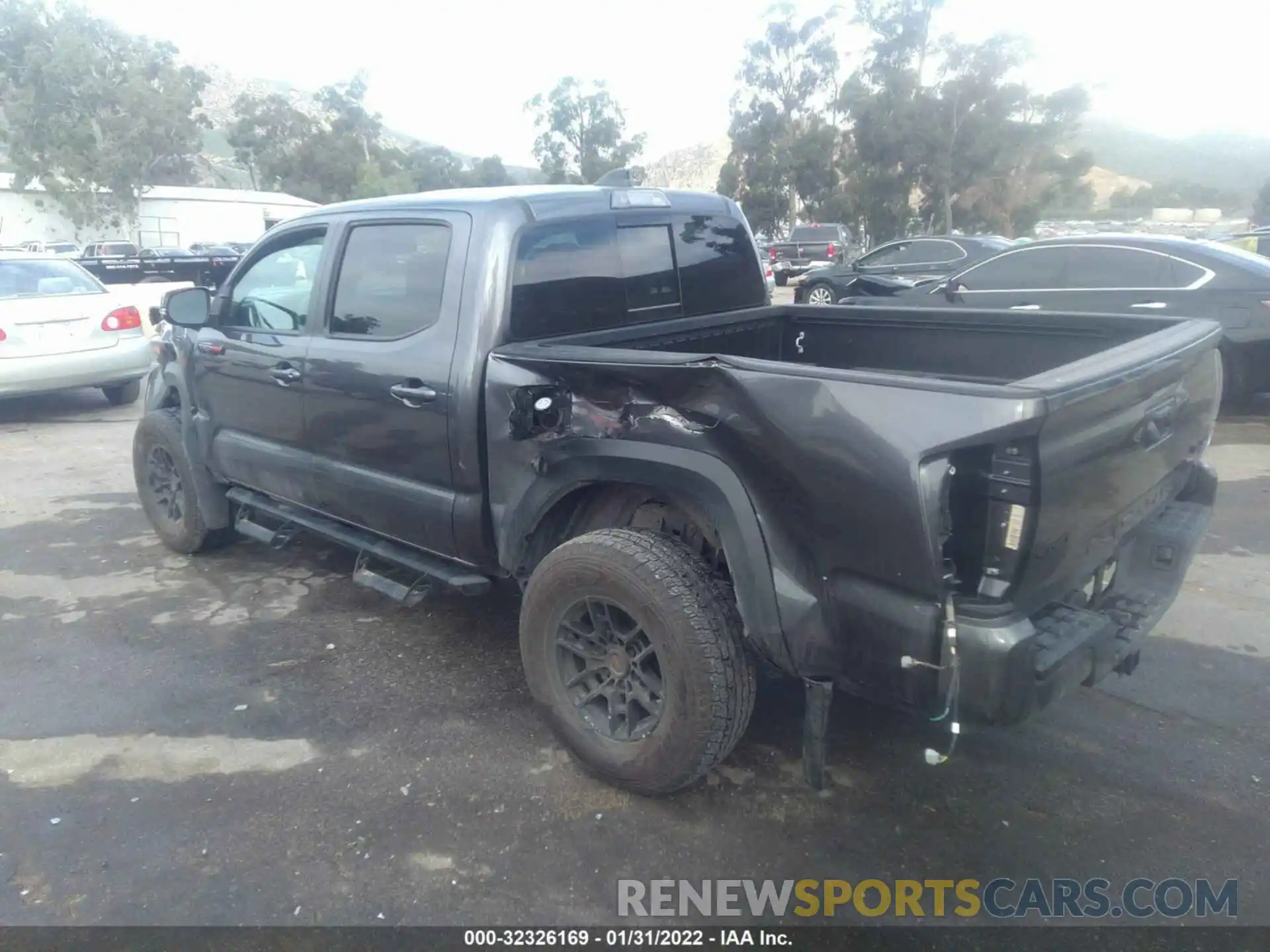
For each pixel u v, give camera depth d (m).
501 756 3.52
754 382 2.66
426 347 3.60
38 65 53.00
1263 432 8.12
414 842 3.05
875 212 37.78
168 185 60.66
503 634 4.54
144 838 3.09
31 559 5.60
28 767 3.49
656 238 4.09
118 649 4.42
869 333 4.35
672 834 3.08
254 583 5.18
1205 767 3.40
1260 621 4.55
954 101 35.00
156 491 5.62
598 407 3.09
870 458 2.46
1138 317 3.59
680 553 3.05
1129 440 2.76
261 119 63.66
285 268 4.41
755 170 42.84
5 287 9.27
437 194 3.85
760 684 4.00
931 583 2.45
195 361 4.93
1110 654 2.79
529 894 2.83
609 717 3.28
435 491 3.71
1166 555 3.25
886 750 3.52
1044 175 35.62
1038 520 2.36
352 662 4.27
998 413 2.27
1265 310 7.83
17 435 8.96
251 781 3.39
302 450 4.32
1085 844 3.01
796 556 2.71
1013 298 9.02
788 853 2.99
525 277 3.52
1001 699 2.40
